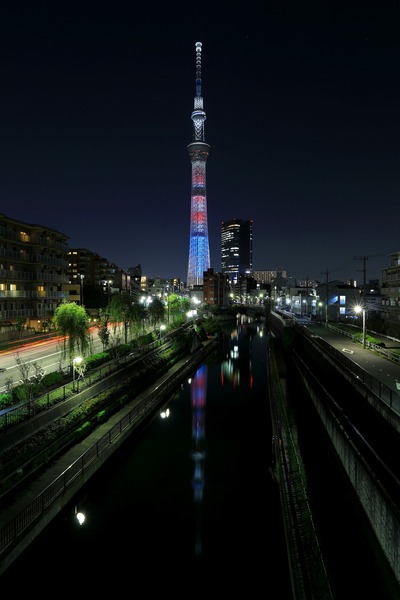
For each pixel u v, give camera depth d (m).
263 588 14.75
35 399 21.83
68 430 22.06
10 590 13.29
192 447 27.16
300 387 37.47
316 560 13.12
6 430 18.45
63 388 24.25
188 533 17.64
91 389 27.02
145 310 51.12
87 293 84.62
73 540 17.06
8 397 21.52
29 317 50.44
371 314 71.12
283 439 23.92
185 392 41.75
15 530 13.52
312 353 44.22
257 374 50.75
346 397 26.59
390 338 46.97
